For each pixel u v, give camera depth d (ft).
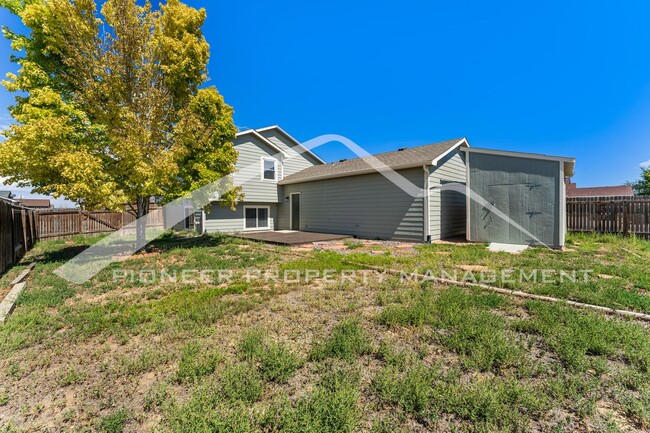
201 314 11.36
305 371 7.59
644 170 79.77
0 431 5.80
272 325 10.41
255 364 7.76
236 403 6.21
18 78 24.68
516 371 7.34
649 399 6.14
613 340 8.76
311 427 5.43
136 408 6.41
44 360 8.39
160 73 29.09
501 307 11.75
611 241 29.04
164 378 7.48
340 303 12.53
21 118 23.39
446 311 10.96
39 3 25.09
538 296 12.89
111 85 25.64
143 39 26.89
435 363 7.79
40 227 37.78
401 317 10.41
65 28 24.45
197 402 6.15
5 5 24.70
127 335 9.89
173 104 30.50
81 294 14.87
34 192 24.26
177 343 9.30
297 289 14.89
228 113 33.50
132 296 14.34
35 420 6.17
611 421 5.68
